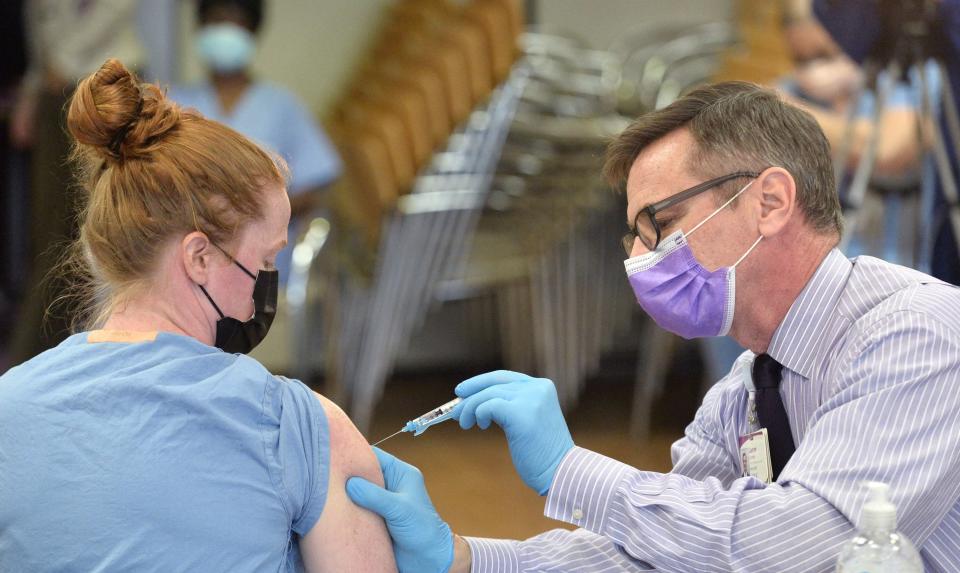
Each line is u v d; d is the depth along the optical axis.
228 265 3.27
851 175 7.43
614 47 13.85
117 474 3.05
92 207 3.28
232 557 3.07
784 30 9.11
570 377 12.17
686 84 13.06
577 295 12.24
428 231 10.96
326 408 3.41
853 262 3.72
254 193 3.27
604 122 11.32
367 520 3.37
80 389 3.12
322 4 13.05
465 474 10.12
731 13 14.15
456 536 3.76
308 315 12.60
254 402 3.16
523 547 3.81
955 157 6.58
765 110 3.63
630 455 10.76
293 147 11.05
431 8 12.07
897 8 6.43
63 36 11.53
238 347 3.40
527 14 13.72
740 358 4.25
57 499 3.05
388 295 11.05
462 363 14.40
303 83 13.10
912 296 3.49
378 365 11.21
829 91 8.50
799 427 3.75
